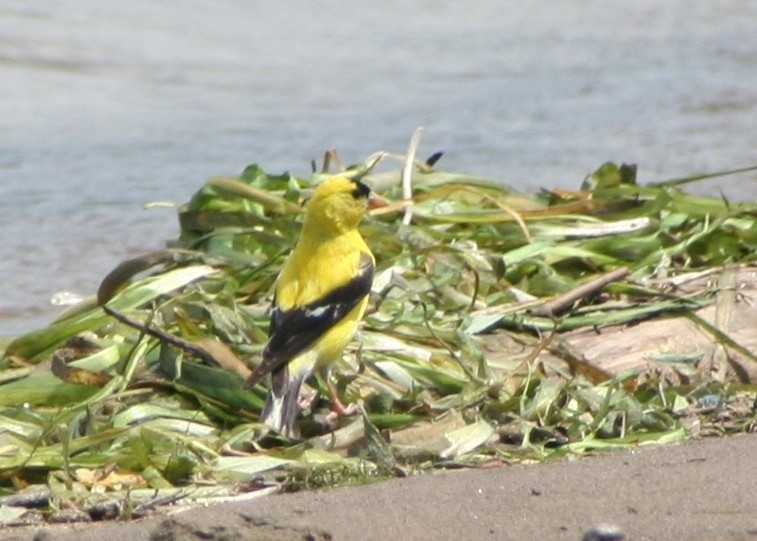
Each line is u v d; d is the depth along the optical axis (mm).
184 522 7590
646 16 33312
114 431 9367
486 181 14367
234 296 12078
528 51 28891
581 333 11617
